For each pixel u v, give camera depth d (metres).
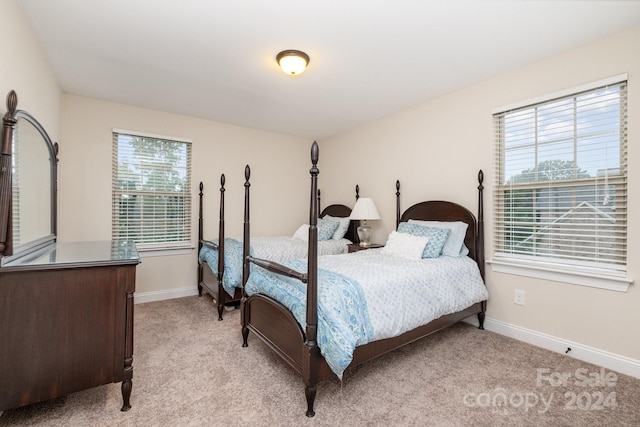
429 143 3.29
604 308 2.11
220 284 3.01
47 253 1.83
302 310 1.72
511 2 1.73
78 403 1.67
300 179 4.96
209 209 4.06
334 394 1.79
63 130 3.12
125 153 3.50
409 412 1.63
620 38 2.04
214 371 2.03
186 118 3.87
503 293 2.68
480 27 1.97
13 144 1.59
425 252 2.76
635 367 1.97
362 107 3.50
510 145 2.68
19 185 1.68
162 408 1.65
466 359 2.22
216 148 4.11
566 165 2.34
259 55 2.34
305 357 1.62
